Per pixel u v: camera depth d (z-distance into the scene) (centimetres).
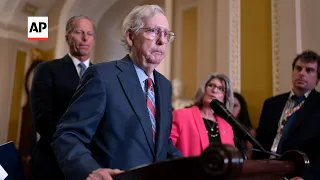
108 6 544
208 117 236
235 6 384
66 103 191
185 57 444
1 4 548
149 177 70
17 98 551
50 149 183
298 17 332
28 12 569
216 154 60
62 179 179
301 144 212
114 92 116
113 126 112
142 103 120
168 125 129
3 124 525
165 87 138
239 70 369
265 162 82
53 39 555
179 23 459
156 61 127
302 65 232
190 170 63
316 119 215
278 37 341
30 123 473
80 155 96
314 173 201
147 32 126
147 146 115
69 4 545
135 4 527
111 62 125
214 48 409
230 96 243
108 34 553
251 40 365
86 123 107
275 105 248
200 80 418
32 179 188
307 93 233
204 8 430
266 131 244
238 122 122
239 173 60
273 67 340
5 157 140
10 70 552
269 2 356
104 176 79
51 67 200
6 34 553
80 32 209
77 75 202
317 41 318
